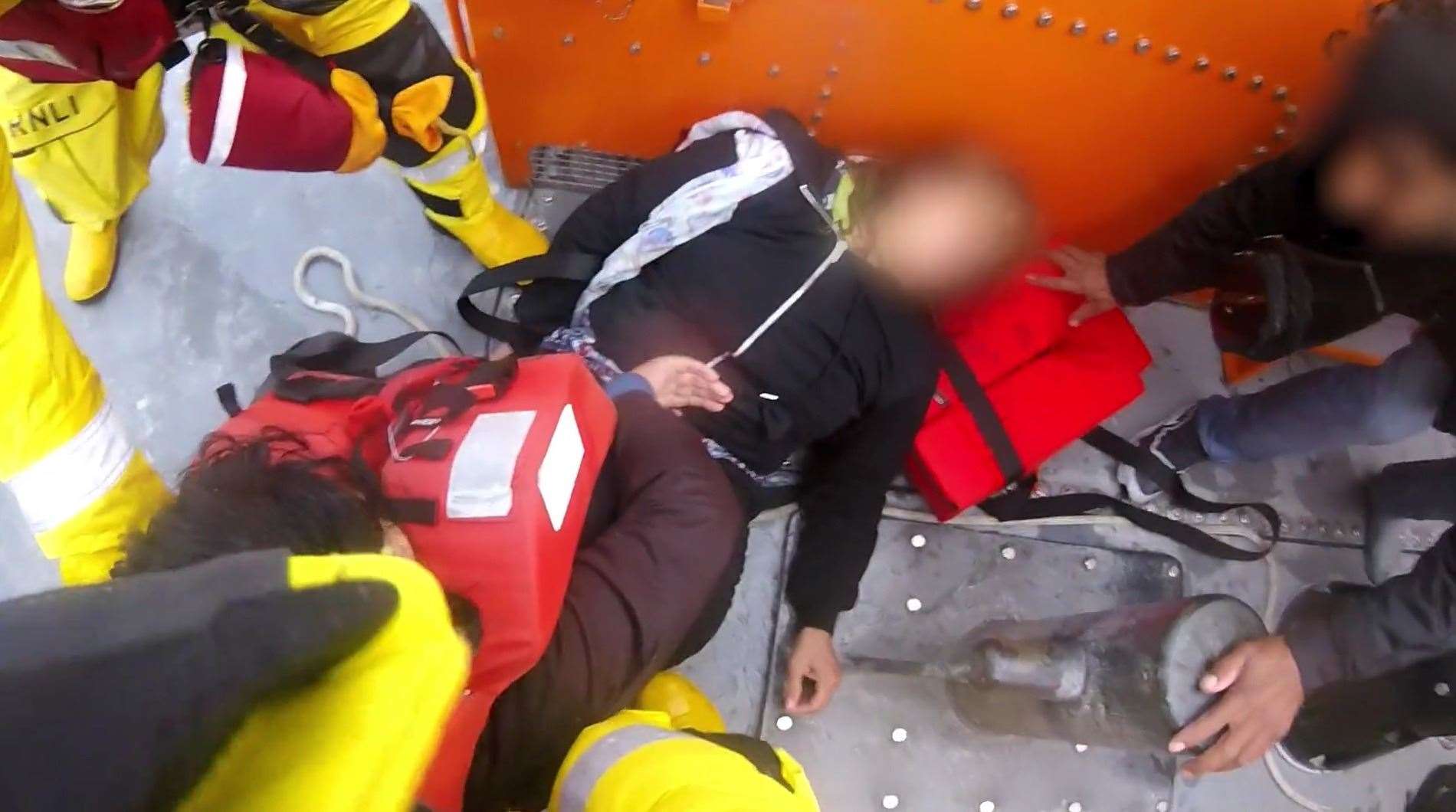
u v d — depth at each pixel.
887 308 1.20
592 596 0.75
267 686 0.29
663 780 0.60
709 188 1.21
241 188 1.56
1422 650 0.93
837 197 1.18
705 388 1.15
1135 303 1.31
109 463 0.90
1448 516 1.43
